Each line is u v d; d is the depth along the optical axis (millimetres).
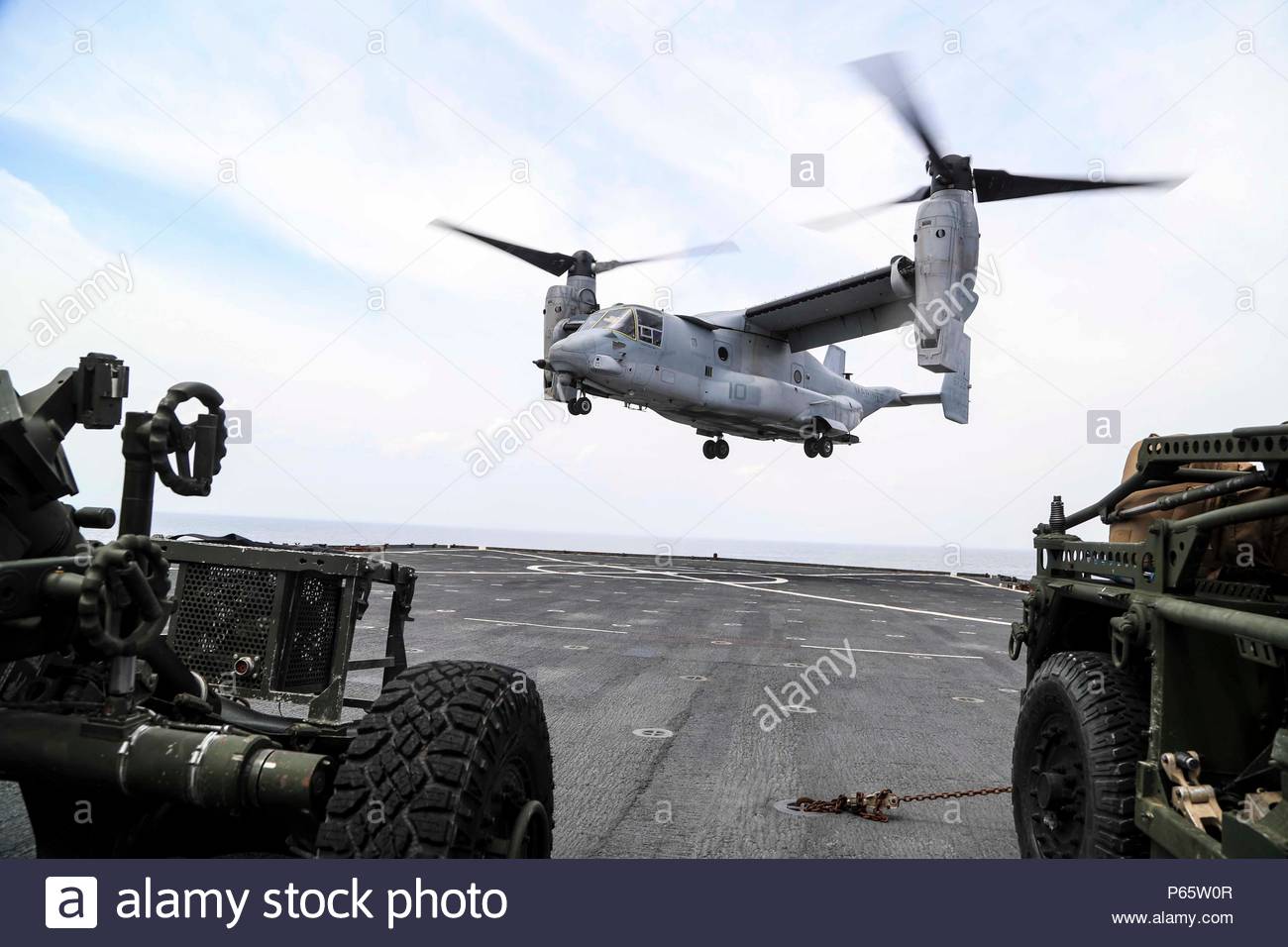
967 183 17641
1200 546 2291
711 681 7445
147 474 1796
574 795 4125
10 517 1758
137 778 1666
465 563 23703
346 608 2301
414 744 1768
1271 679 2316
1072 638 3273
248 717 2535
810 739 5496
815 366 27969
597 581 18859
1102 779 2412
